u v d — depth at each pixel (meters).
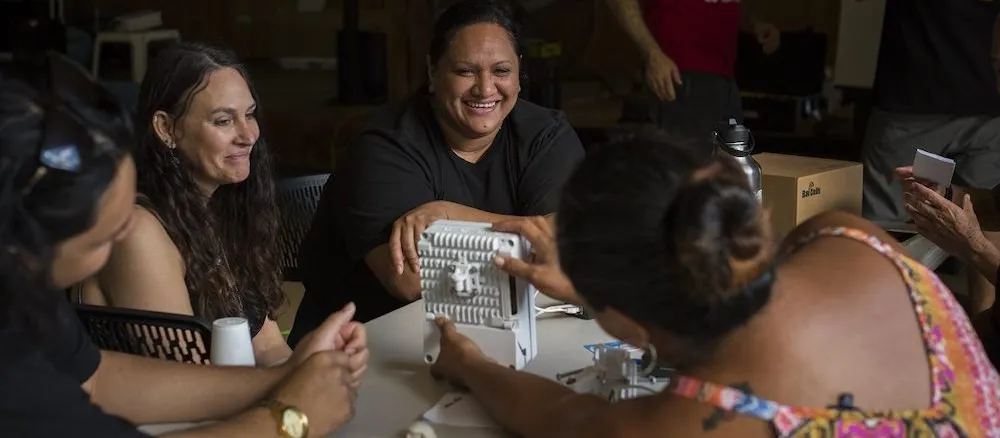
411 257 1.91
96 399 1.42
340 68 6.83
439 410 1.43
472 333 1.57
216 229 1.95
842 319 1.06
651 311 1.00
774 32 4.52
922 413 1.05
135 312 1.67
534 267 1.50
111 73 7.38
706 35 3.90
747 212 0.97
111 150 1.08
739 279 0.97
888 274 1.12
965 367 1.09
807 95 5.52
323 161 5.93
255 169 2.05
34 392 1.10
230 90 1.88
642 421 1.07
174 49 1.89
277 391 1.36
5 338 1.08
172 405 1.43
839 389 1.03
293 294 3.36
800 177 2.24
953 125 3.45
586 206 1.00
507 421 1.35
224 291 1.93
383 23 7.10
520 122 2.34
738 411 1.01
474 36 2.15
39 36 6.56
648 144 1.03
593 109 6.44
